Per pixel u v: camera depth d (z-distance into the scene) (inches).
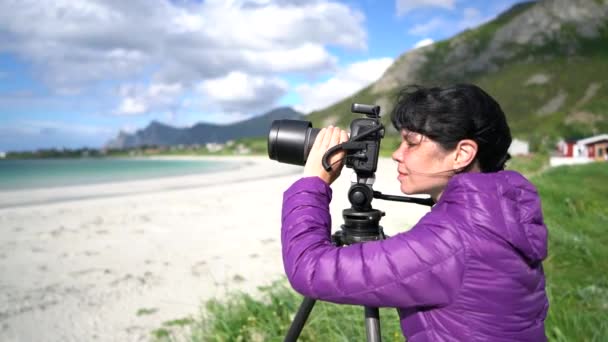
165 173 1774.1
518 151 2117.4
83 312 188.4
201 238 343.3
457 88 43.8
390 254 40.0
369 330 49.9
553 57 7672.2
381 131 49.6
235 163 3275.1
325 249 42.3
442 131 42.2
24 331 170.2
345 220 53.9
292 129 57.1
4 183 1270.9
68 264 269.0
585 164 665.6
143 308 191.5
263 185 890.1
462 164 43.6
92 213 492.1
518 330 39.4
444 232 40.0
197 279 232.4
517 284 39.4
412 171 45.7
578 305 138.4
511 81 7022.6
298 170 1743.4
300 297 155.3
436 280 39.2
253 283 220.7
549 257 194.1
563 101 5570.9
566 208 308.5
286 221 45.6
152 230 381.4
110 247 315.6
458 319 39.7
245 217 449.7
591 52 7500.0
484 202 40.1
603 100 4879.4
